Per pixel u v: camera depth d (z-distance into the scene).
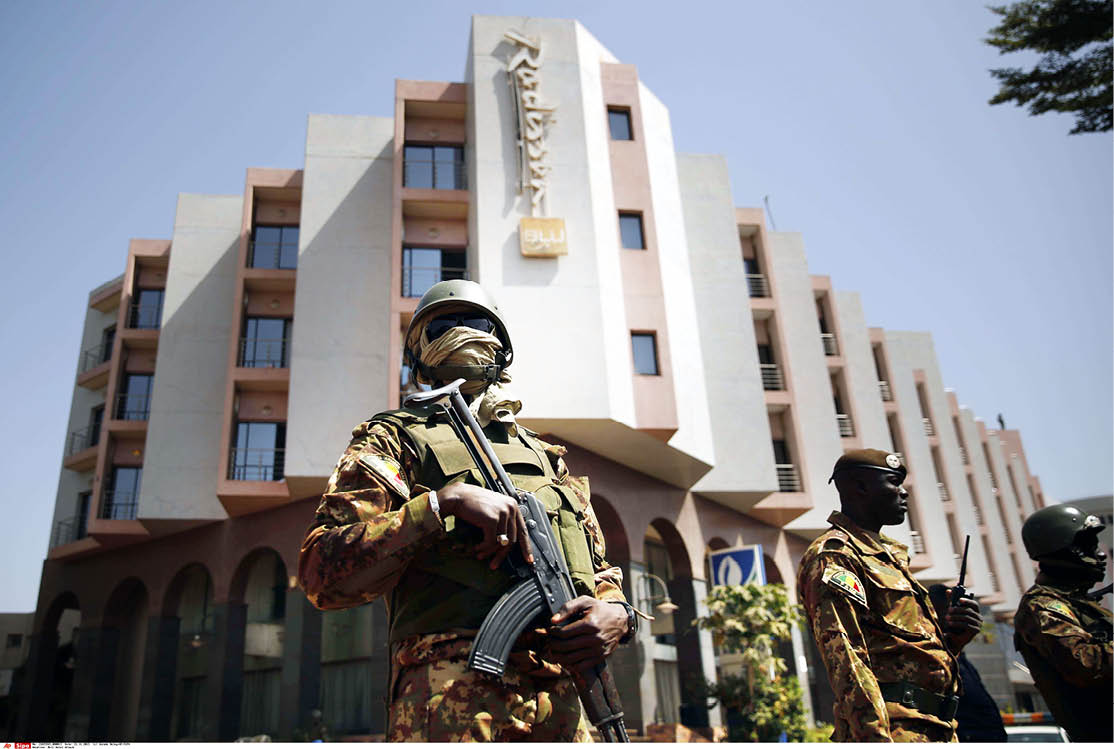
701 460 23.55
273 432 27.31
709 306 28.50
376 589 2.16
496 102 24.28
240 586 26.14
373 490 2.32
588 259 22.80
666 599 20.47
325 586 2.16
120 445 30.53
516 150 23.81
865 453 4.24
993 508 48.94
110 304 35.47
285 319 28.89
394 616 2.35
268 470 26.88
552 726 2.27
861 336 37.78
